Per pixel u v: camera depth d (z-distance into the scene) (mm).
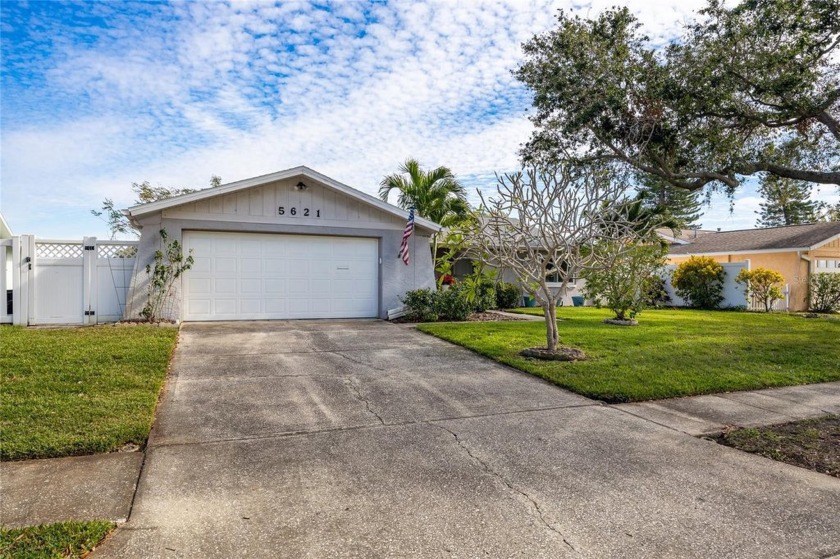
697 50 10625
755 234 24109
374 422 5008
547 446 4434
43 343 7875
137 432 4387
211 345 8609
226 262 11703
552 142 12914
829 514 3273
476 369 7320
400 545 2834
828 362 7957
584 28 11695
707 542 2918
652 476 3836
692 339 9938
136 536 2865
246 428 4754
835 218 28609
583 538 2941
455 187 16266
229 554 2711
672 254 25266
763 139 11953
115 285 10945
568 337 9859
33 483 3506
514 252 8047
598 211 7883
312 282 12461
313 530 2979
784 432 4859
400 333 10414
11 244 10352
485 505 3328
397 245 13078
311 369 7094
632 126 11156
